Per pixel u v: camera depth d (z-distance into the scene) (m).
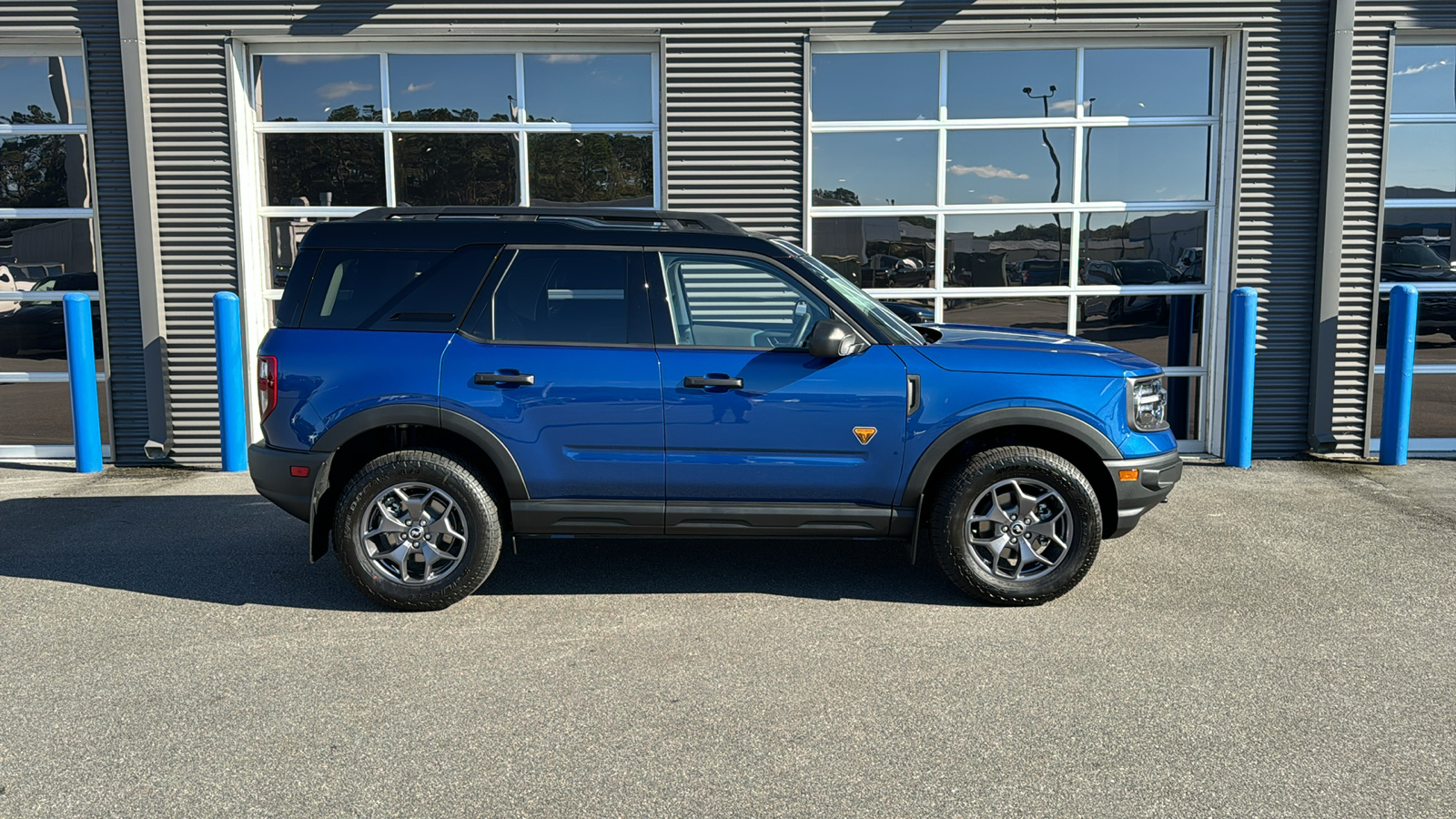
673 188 8.20
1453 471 7.74
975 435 4.82
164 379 8.09
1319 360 8.22
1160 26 8.03
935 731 3.48
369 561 4.63
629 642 4.30
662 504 4.70
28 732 3.46
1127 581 5.11
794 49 8.07
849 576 5.21
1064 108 8.30
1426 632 4.41
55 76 8.05
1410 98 8.26
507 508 4.86
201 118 7.96
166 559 5.46
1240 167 8.13
